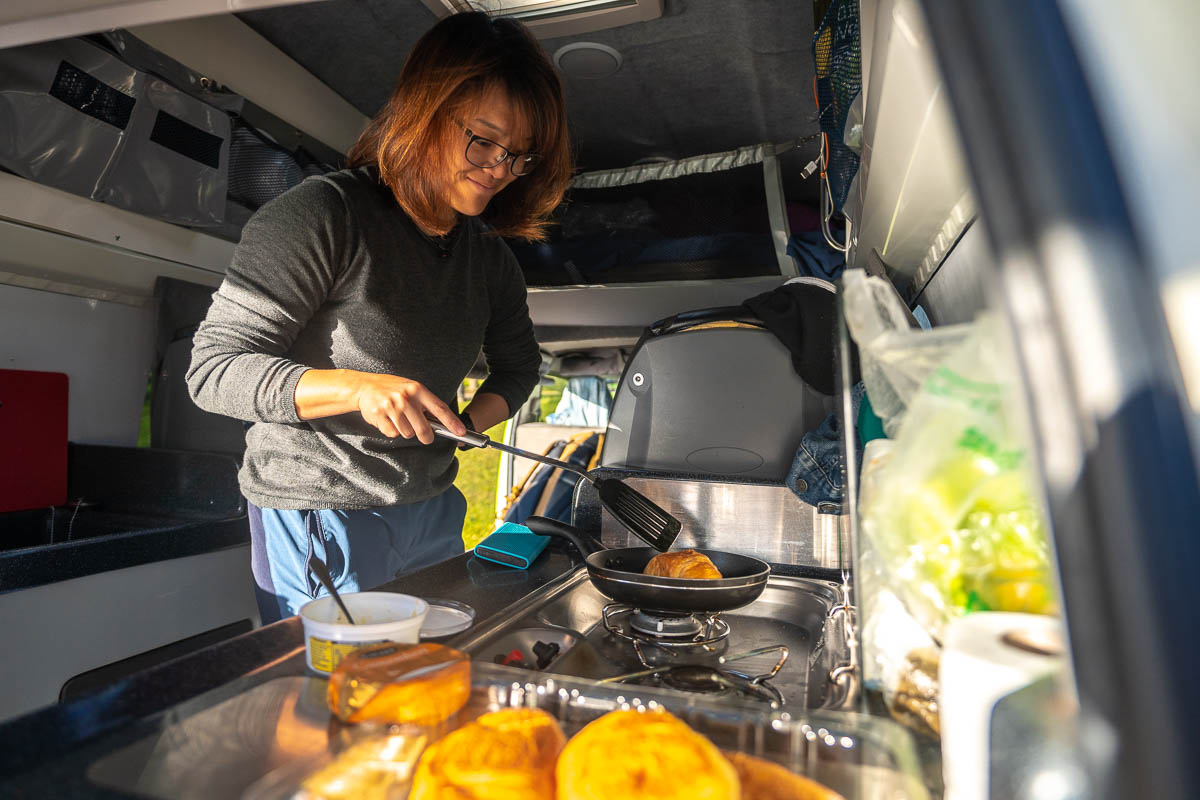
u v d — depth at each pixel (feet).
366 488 3.88
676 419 4.68
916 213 2.75
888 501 1.43
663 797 1.15
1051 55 0.75
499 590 3.10
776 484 3.88
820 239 7.42
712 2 5.79
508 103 3.43
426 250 4.03
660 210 7.59
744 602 2.65
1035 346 0.73
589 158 8.89
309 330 3.86
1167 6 0.76
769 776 1.26
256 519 4.03
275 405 3.37
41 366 6.21
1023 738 1.10
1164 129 0.73
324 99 7.55
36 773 1.33
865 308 1.41
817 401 4.50
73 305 6.40
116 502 6.33
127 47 5.56
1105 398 0.69
